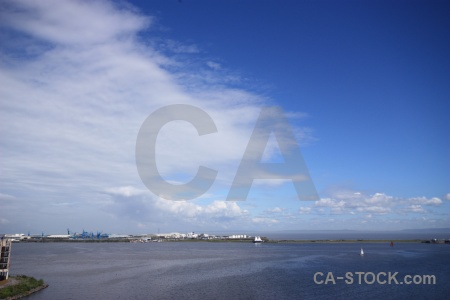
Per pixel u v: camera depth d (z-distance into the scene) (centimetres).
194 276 11550
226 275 11769
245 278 11069
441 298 8262
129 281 10462
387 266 14300
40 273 12294
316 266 14362
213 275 11781
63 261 16788
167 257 19038
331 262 16012
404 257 18500
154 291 8931
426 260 16812
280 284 9950
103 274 12038
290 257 18788
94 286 9612
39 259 17950
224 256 19650
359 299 8112
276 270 13075
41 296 8294
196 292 8819
